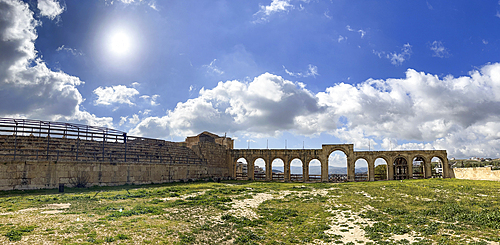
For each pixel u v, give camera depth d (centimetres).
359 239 2184
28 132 4478
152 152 6206
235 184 6075
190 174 6706
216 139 9269
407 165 7769
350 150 7938
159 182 5753
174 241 1967
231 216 2736
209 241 2056
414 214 2800
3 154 3872
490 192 3934
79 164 4441
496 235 2033
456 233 2117
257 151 8369
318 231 2398
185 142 8438
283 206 3372
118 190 4191
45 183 4078
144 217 2470
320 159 8025
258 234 2300
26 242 1680
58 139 4853
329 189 4959
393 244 2009
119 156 5272
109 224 2159
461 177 7044
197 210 2920
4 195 3425
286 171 8125
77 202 2958
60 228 1970
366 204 3419
